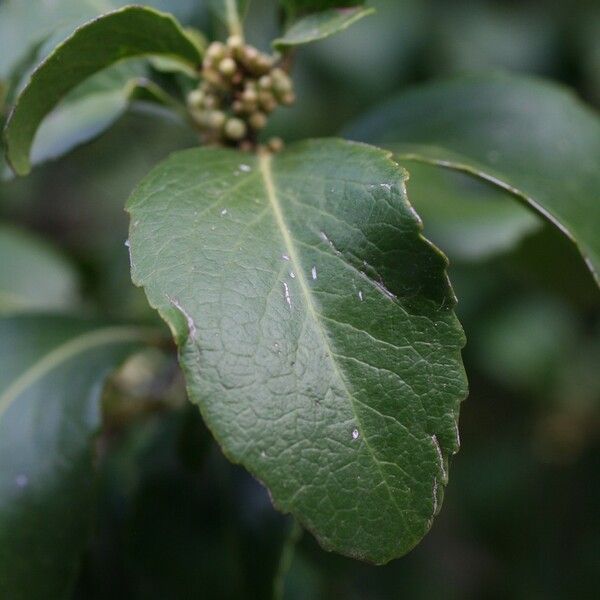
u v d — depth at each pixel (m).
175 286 0.28
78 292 0.43
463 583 0.58
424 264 0.29
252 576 0.36
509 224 0.36
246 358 0.28
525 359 0.52
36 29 0.35
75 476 0.33
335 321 0.29
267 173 0.31
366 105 0.56
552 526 0.56
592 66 0.57
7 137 0.31
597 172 0.36
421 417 0.28
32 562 0.32
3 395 0.34
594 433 0.56
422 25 0.57
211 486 0.37
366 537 0.28
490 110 0.37
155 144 0.62
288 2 0.33
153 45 0.32
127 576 0.37
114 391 0.39
